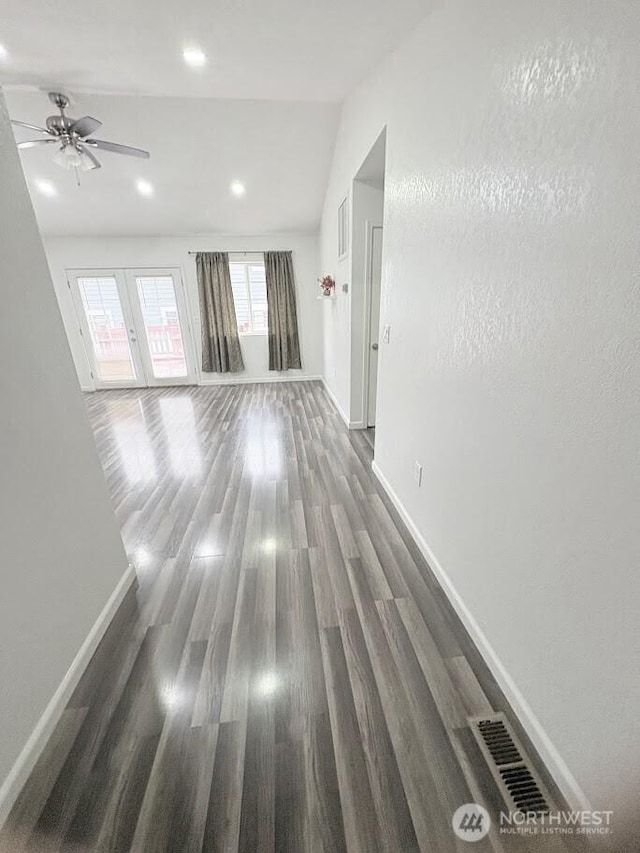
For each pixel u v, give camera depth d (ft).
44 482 3.74
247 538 6.61
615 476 2.36
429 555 5.70
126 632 4.69
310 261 18.85
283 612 4.95
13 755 3.12
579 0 2.36
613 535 2.41
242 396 17.43
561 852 2.70
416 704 3.74
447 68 4.26
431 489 5.55
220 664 4.23
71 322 18.62
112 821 2.94
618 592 2.41
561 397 2.80
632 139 2.08
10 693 3.15
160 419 14.19
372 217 10.03
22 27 5.81
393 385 7.13
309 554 6.12
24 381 3.55
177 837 2.84
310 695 3.86
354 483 8.52
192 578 5.65
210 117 10.35
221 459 10.18
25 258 3.64
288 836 2.83
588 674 2.72
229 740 3.47
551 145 2.73
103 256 17.88
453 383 4.60
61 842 2.84
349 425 12.34
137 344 19.35
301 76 7.63
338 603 5.07
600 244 2.35
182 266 18.38
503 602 3.78
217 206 15.35
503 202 3.36
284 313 19.22
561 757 3.03
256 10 5.21
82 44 6.33
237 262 18.60
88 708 3.77
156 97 9.43
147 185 13.55
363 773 3.20
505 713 3.63
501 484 3.68
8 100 9.05
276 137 11.34
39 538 3.61
